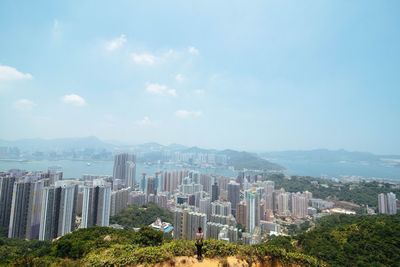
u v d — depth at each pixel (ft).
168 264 41.09
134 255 43.16
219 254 43.47
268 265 43.83
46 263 60.39
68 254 71.72
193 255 43.16
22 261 63.57
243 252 44.37
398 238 82.89
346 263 75.20
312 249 84.58
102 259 45.88
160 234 72.23
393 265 72.79
